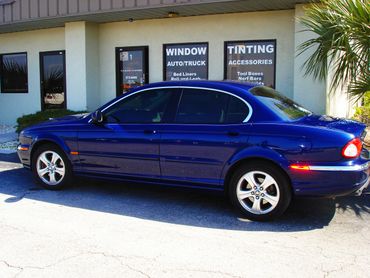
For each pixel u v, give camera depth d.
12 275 3.81
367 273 3.86
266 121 5.19
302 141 4.91
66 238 4.66
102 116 6.13
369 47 6.58
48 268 3.94
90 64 11.75
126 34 11.57
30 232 4.83
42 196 6.30
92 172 6.26
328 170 4.82
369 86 6.92
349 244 4.52
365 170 4.98
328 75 8.88
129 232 4.86
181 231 4.89
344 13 6.58
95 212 5.57
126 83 11.74
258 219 5.20
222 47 10.41
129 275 3.80
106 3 10.07
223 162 5.30
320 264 4.04
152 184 5.86
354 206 5.75
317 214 5.46
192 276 3.79
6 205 5.86
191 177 5.55
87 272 3.86
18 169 8.06
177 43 10.92
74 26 11.65
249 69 10.19
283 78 9.85
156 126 5.74
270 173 5.08
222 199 6.15
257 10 9.83
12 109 14.09
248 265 4.01
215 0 8.88
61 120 6.68
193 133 5.48
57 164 6.55
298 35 9.16
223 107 5.46
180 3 9.17
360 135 5.02
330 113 9.65
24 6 11.39
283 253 4.29
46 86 13.19
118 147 5.98
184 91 5.75
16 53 13.70
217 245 4.48
